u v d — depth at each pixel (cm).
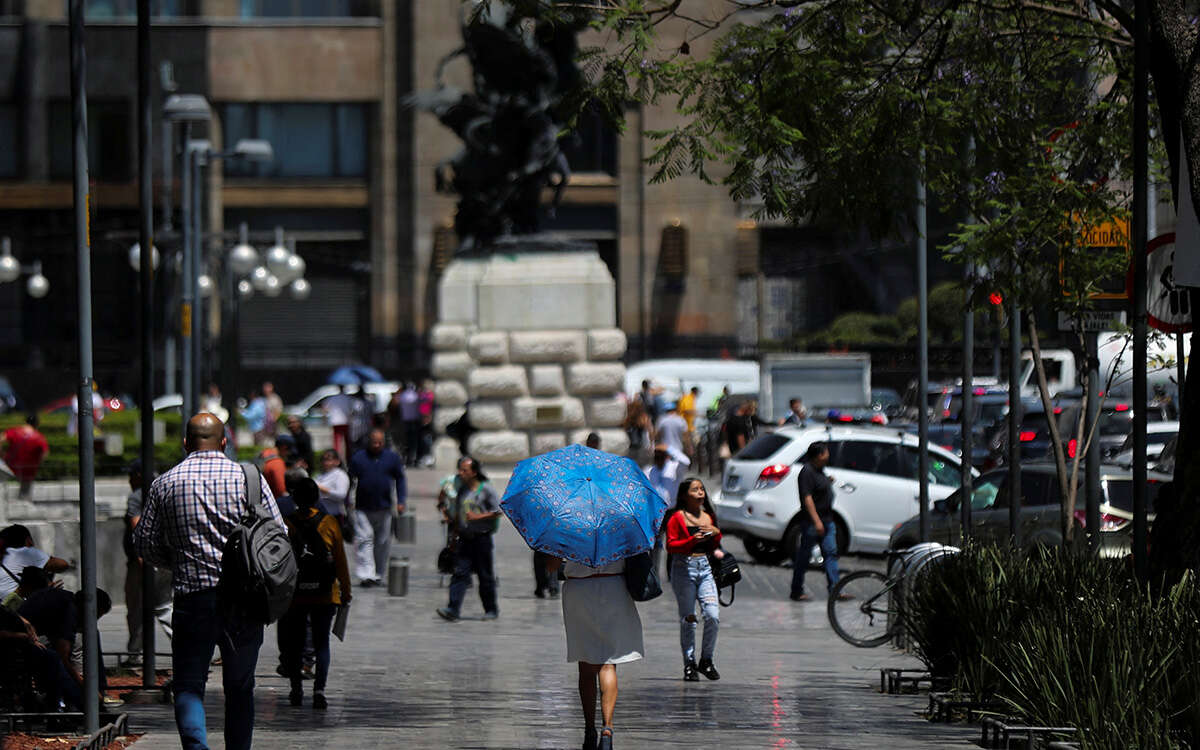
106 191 18625
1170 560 3191
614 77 3878
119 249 18675
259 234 18762
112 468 8288
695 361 15225
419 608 6262
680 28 9431
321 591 3669
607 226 18750
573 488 3041
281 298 18912
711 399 15125
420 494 11119
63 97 18700
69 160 18762
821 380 13712
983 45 4356
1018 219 4375
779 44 4022
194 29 18638
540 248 10512
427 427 14262
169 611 4438
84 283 3114
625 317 18712
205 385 15688
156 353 18188
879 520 7744
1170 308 3519
